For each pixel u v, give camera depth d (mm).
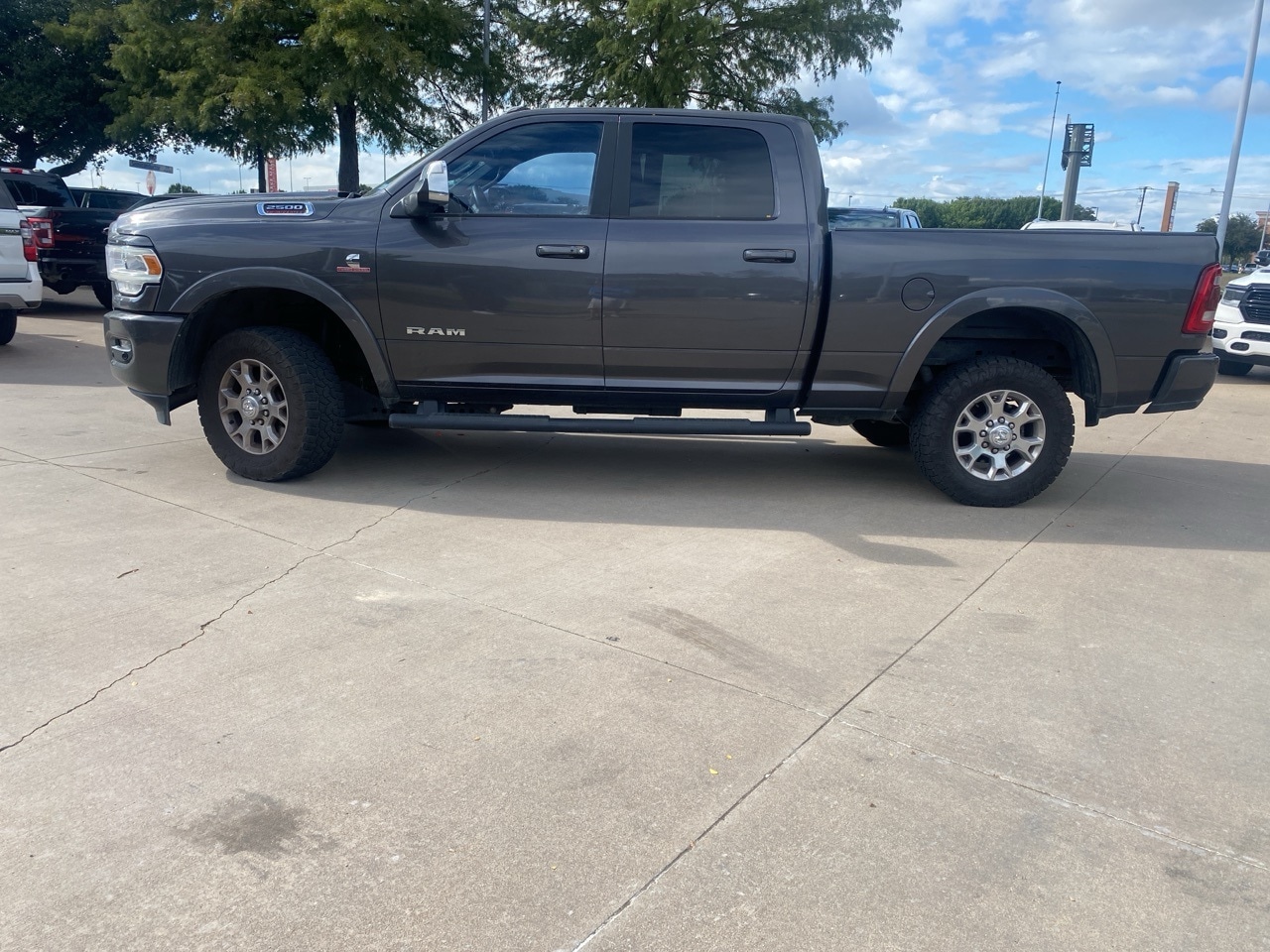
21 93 23281
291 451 5258
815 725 2973
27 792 2510
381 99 17516
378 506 5113
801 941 2082
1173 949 2096
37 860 2260
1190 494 5969
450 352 5191
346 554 4344
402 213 5078
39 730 2803
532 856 2328
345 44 15594
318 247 5066
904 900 2217
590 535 4758
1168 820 2559
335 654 3336
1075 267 5094
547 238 5059
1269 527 5281
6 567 4031
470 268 5059
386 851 2330
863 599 4020
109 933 2045
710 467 6254
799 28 18297
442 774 2648
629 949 2045
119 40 21172
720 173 5160
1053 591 4188
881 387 5227
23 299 9609
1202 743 2957
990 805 2592
